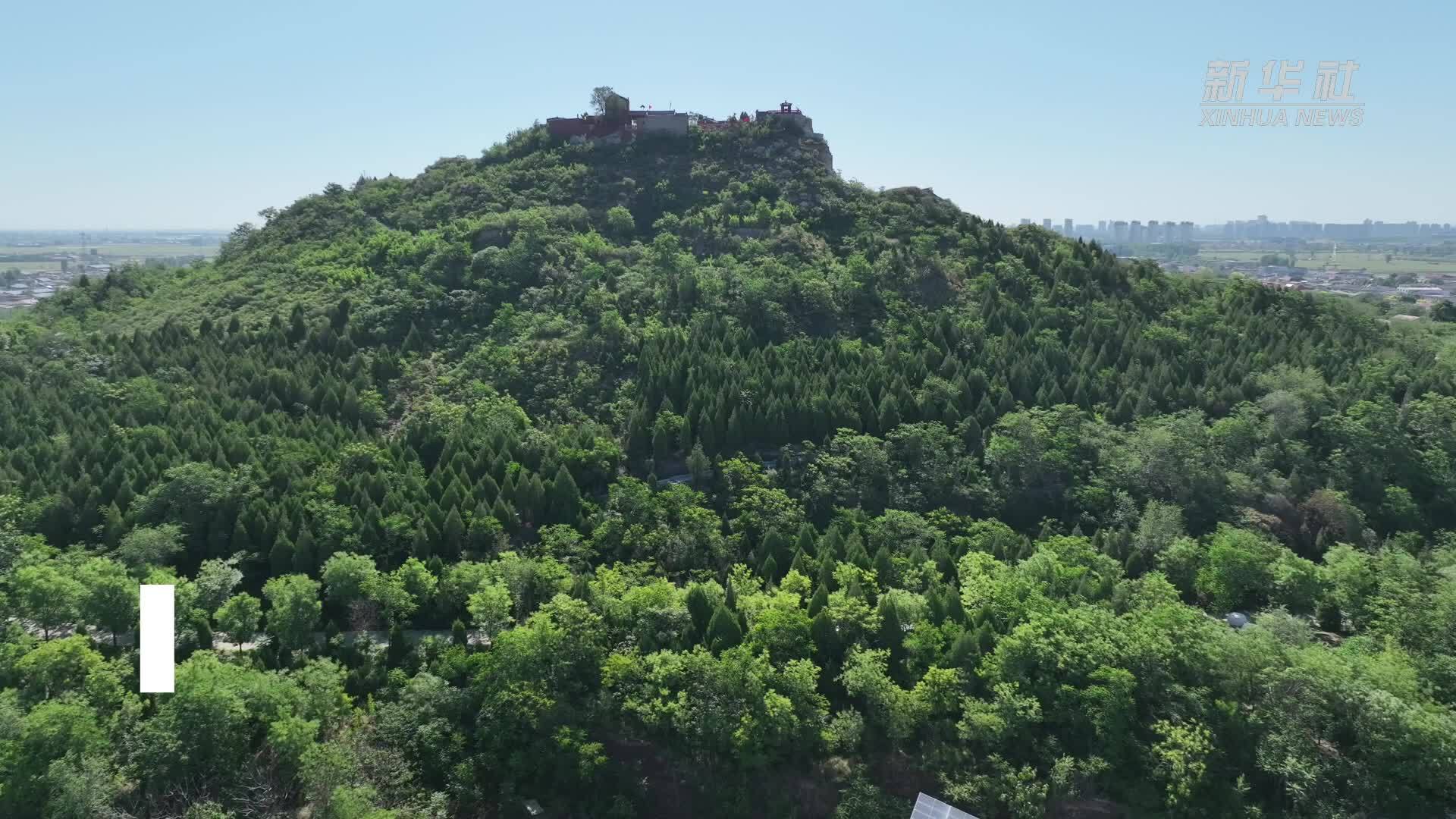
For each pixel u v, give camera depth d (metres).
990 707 65.19
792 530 86.00
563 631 68.25
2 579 70.69
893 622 71.44
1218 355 117.50
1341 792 62.19
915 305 125.69
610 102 175.25
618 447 95.81
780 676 66.38
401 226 149.25
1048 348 114.00
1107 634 68.44
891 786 65.75
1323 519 92.25
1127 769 64.31
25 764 55.38
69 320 131.25
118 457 88.81
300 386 105.00
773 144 168.38
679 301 119.44
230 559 77.38
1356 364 116.44
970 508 93.38
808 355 110.94
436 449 95.69
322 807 57.25
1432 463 97.88
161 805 57.59
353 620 75.12
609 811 65.06
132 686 65.19
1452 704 66.88
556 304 121.31
